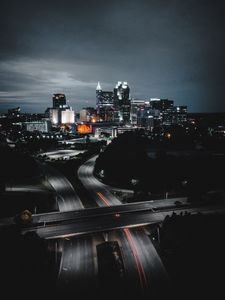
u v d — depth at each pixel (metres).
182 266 49.59
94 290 42.94
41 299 40.84
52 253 53.28
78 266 49.09
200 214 68.06
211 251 53.50
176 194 90.75
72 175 120.44
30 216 66.75
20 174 117.75
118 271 47.81
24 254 50.06
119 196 89.50
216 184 103.12
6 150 151.88
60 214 72.62
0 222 66.88
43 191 93.69
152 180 106.44
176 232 59.78
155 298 41.34
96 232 61.88
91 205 80.44
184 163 132.50
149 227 65.06
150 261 50.78
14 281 44.09
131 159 138.50
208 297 41.72
